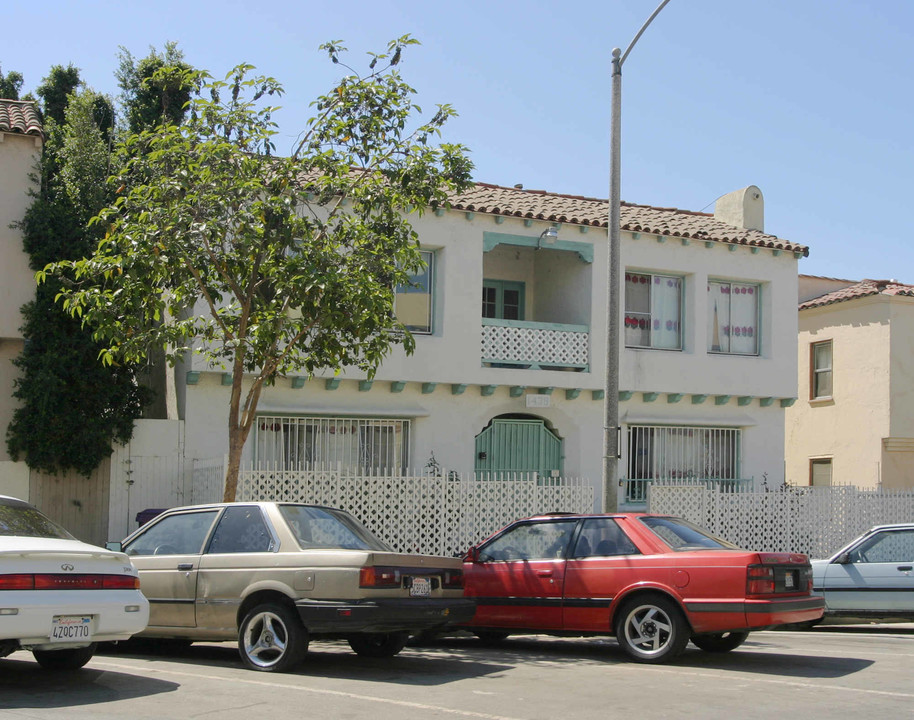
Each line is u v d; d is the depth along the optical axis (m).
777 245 22.50
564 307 21.77
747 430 22.64
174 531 10.65
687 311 21.94
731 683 9.50
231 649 11.62
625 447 21.42
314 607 9.52
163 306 13.44
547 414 21.00
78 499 17.38
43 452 16.52
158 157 13.36
